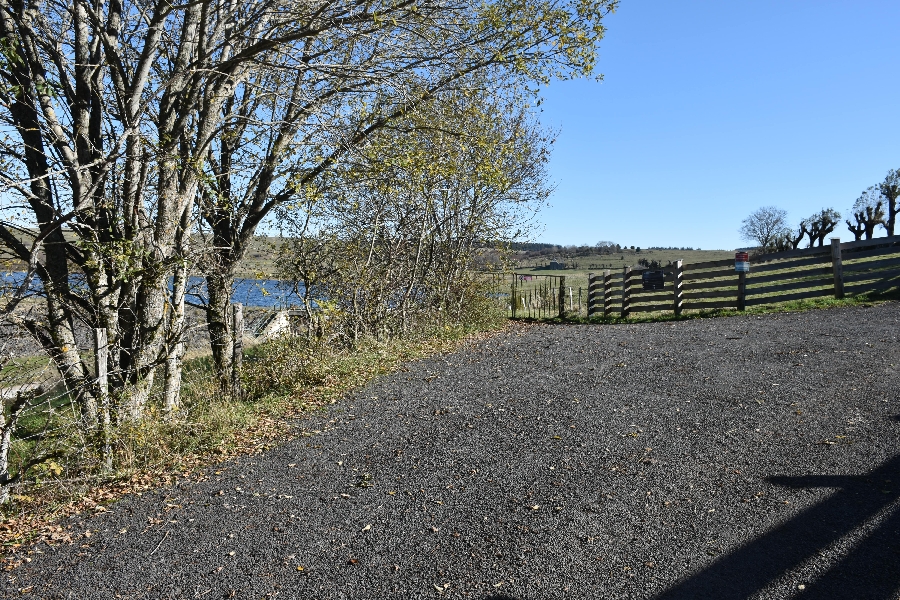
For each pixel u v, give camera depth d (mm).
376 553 4176
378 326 12781
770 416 6203
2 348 6215
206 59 7777
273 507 5117
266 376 9938
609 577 3654
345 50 9625
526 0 7957
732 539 3945
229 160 9828
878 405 6191
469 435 6547
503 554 4008
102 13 7988
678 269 16406
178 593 3885
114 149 6996
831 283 14914
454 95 9867
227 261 9789
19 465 6457
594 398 7555
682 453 5445
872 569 3482
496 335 14977
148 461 6574
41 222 7348
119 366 7602
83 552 4617
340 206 11258
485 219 16641
